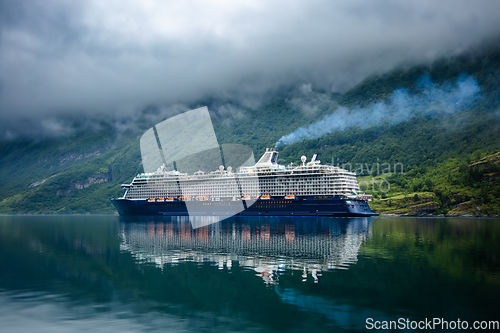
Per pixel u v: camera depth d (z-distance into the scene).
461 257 63.66
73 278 49.94
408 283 46.38
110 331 32.22
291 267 56.06
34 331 32.16
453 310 36.94
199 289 44.59
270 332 32.22
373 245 78.81
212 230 115.06
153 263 59.66
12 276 50.88
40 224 167.38
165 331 32.28
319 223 145.75
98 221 186.38
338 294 42.19
